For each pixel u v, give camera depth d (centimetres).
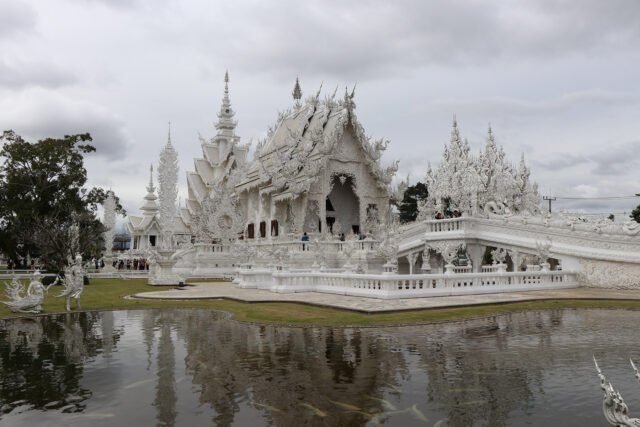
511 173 5622
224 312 1880
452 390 829
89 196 5541
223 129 7169
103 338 1349
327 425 675
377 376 916
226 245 4525
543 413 720
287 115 5659
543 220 3091
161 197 4359
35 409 755
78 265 2078
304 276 2509
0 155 5172
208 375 936
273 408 747
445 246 3500
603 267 2717
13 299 1923
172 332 1434
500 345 1186
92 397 812
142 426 681
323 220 4334
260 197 5003
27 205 4994
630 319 1614
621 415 554
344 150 4456
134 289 3089
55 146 5266
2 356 1128
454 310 1781
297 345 1204
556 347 1162
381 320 1557
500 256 3312
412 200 8700
